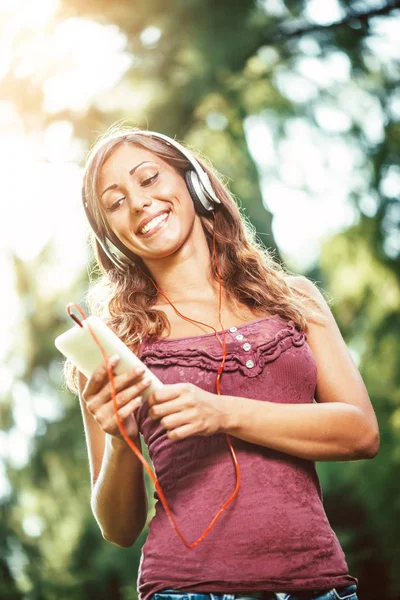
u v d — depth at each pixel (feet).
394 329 31.32
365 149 32.01
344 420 8.84
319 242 32.35
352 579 8.67
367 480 30.25
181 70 30.12
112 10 30.07
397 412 30.27
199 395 8.27
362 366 31.24
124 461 9.08
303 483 8.73
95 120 31.12
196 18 29.55
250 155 30.96
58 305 33.60
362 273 32.09
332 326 9.87
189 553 8.39
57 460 35.04
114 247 10.40
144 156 9.95
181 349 9.17
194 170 10.19
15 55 31.24
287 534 8.36
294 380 9.07
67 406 35.06
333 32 32.01
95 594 34.45
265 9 30.89
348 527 32.45
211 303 9.78
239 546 8.30
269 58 31.55
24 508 35.37
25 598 34.60
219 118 31.14
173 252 9.92
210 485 8.60
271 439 8.52
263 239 29.32
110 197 9.89
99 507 9.48
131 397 8.16
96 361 8.35
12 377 34.65
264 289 9.80
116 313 10.08
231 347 9.07
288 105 31.99
